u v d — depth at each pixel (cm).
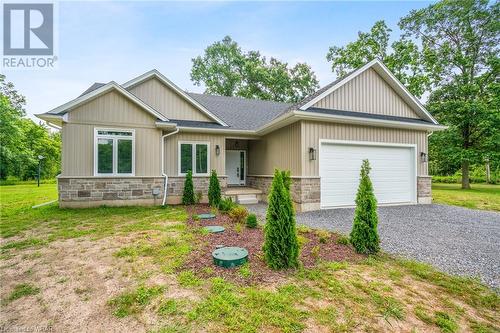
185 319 241
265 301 269
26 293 296
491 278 354
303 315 247
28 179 3133
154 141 935
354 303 272
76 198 841
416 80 1870
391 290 303
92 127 856
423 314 257
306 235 523
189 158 1060
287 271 343
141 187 913
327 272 346
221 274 333
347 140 933
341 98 958
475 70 1777
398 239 538
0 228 594
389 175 1002
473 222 706
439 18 1780
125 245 461
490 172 2369
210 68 2791
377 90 1023
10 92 2839
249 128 1148
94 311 260
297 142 902
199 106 1125
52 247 455
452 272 373
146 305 267
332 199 912
